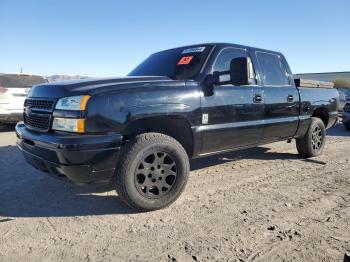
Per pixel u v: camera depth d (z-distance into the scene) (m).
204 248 3.08
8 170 5.61
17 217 3.75
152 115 3.85
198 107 4.29
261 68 5.43
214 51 4.77
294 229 3.47
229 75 4.77
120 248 3.08
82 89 3.65
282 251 3.04
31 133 3.89
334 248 3.10
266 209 4.00
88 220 3.68
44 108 3.86
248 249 3.07
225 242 3.19
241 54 5.16
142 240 3.23
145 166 3.81
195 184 4.95
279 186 4.89
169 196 3.96
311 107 6.38
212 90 4.48
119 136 3.62
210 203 4.18
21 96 10.42
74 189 4.66
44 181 5.01
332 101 7.06
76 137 3.44
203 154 4.58
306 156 6.75
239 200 4.30
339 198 4.40
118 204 4.13
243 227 3.51
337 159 6.68
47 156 3.61
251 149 7.61
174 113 4.03
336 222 3.65
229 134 4.71
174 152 3.94
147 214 3.84
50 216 3.78
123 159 3.68
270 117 5.43
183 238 3.27
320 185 4.95
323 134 6.82
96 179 3.62
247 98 4.96
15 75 10.91
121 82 3.91
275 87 5.59
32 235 3.32
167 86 4.05
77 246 3.12
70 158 3.41
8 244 3.14
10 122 10.48
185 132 4.34
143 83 3.93
